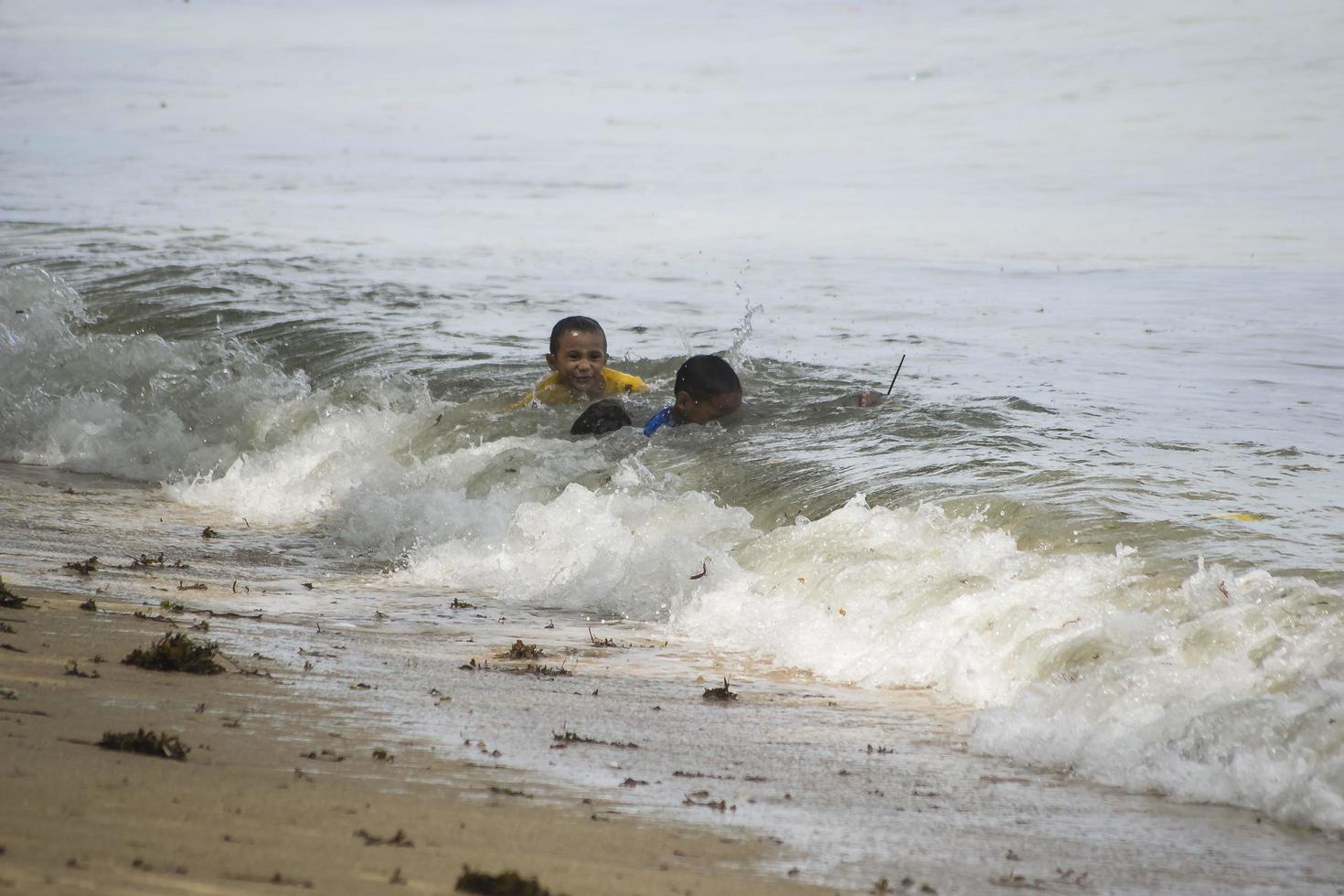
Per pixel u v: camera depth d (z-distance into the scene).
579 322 44.69
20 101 177.12
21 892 11.27
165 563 31.62
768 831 15.92
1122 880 14.84
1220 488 30.11
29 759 15.56
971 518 28.50
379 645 25.00
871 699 22.41
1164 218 87.56
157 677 20.92
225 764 16.50
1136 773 18.31
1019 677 21.84
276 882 12.35
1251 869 15.26
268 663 22.81
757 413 40.94
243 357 52.44
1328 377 45.94
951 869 14.98
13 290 60.16
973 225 87.62
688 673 23.98
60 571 29.73
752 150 128.25
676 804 16.77
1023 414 39.53
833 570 27.02
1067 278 69.00
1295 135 115.81
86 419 47.28
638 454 37.53
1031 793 17.88
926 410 40.06
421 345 53.50
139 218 92.06
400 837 14.11
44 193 105.38
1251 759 17.78
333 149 136.75
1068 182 103.88
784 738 20.12
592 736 19.72
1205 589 22.39
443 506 34.84
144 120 160.62
